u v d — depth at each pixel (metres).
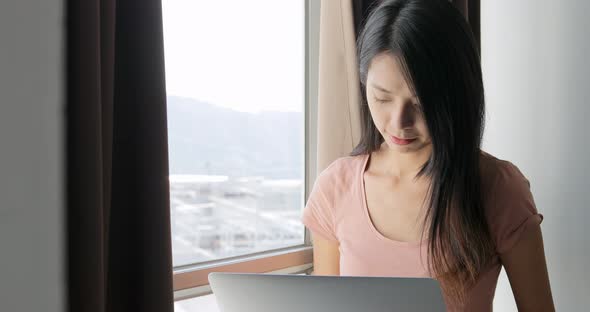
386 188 1.08
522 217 0.97
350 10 1.38
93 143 0.84
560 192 1.69
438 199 0.97
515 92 1.79
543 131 1.72
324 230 1.17
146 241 0.94
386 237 1.05
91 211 0.84
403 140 0.97
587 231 1.63
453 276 0.99
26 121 0.88
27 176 0.88
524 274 0.99
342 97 1.42
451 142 0.94
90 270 0.84
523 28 1.75
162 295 0.94
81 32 0.82
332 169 1.18
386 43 0.91
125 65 0.95
